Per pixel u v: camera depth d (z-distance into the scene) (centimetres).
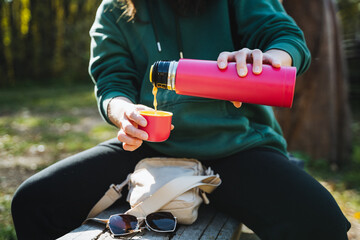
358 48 712
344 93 362
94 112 611
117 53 164
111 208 146
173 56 153
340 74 361
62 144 416
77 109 632
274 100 113
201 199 136
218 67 116
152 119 119
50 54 995
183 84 118
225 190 137
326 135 353
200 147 143
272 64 113
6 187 294
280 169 132
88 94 805
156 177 136
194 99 143
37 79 987
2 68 919
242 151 145
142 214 127
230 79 114
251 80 112
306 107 354
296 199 122
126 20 162
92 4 1024
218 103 146
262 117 155
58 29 991
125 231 120
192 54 152
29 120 531
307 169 331
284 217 122
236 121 145
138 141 123
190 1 148
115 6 164
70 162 148
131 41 162
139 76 164
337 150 358
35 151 392
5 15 910
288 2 341
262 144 150
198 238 124
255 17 148
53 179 141
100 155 152
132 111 121
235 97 116
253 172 134
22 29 940
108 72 161
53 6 974
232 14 157
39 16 959
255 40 146
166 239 121
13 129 482
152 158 145
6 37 920
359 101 689
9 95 764
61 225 142
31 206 137
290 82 110
